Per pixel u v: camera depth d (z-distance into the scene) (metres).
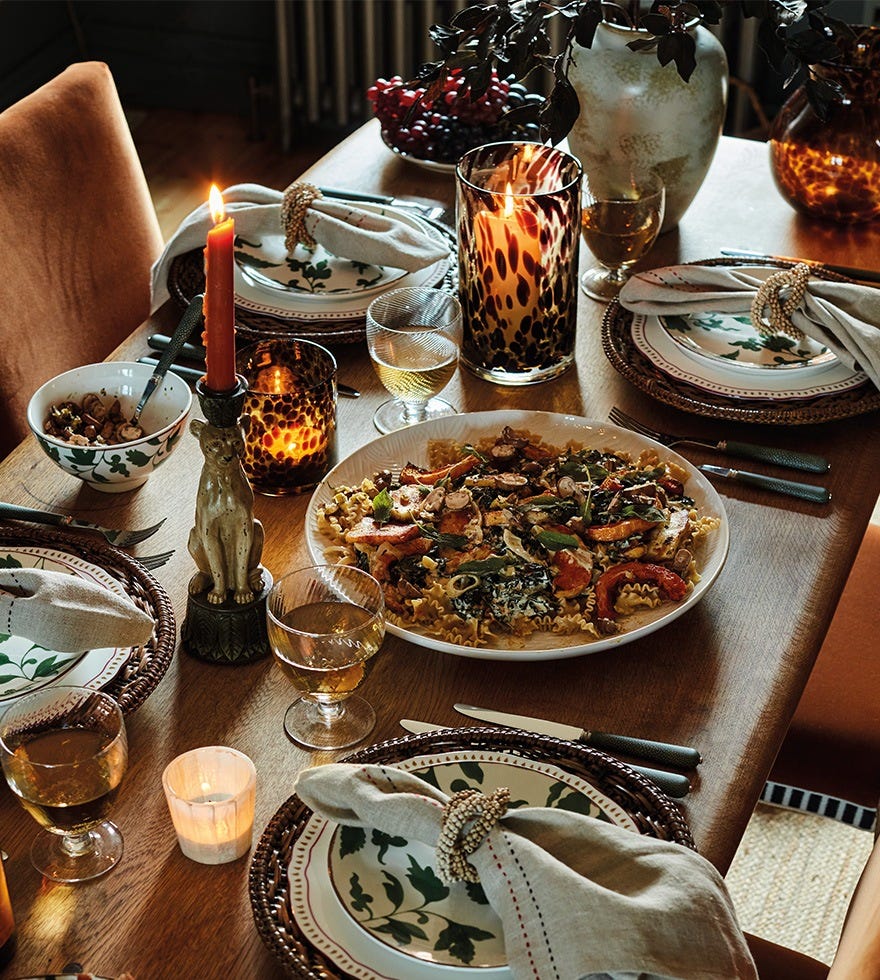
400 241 1.40
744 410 1.21
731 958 0.69
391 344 1.17
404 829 0.76
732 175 1.76
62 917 0.77
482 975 0.71
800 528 1.12
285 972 0.74
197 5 3.75
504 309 1.26
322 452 1.14
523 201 1.20
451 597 0.98
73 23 3.82
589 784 0.83
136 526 1.11
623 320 1.38
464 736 0.87
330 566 0.91
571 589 0.99
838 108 1.52
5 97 3.60
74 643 0.90
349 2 3.38
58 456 1.09
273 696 0.94
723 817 0.85
